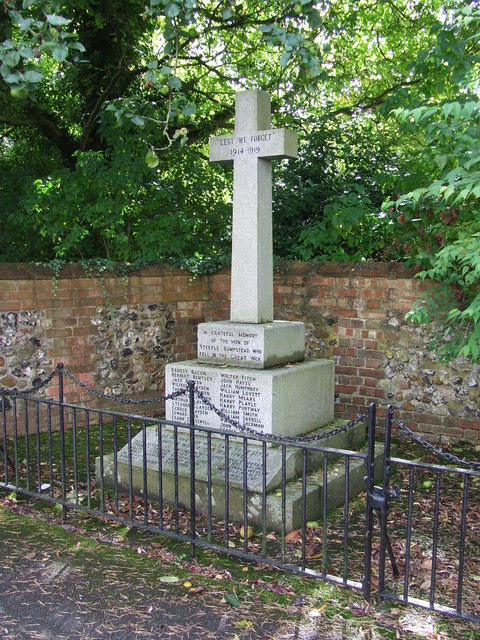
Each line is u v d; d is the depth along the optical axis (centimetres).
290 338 512
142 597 324
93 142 955
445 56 618
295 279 703
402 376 648
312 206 801
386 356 655
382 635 290
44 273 636
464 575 352
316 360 536
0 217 889
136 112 457
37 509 446
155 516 434
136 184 740
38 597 323
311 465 468
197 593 328
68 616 306
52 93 985
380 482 508
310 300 695
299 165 825
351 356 676
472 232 495
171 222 757
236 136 504
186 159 834
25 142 1050
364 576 317
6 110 911
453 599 324
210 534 363
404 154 830
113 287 696
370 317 662
